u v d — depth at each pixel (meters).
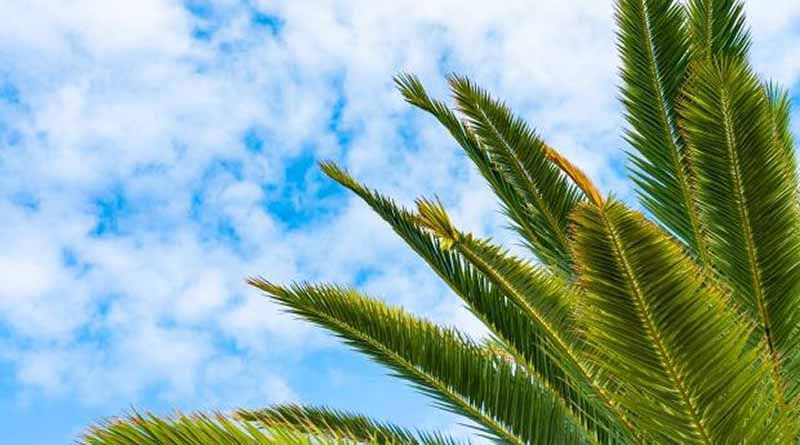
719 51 8.01
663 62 7.84
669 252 4.03
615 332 4.11
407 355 6.47
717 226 5.71
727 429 4.13
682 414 4.14
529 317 5.93
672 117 7.65
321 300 6.61
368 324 6.55
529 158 7.81
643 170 7.59
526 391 6.34
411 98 8.13
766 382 4.90
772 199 5.52
